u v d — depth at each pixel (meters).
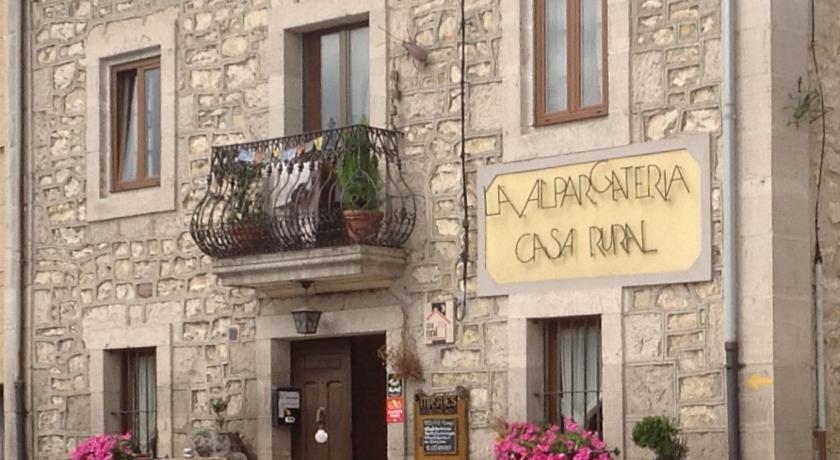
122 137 16.53
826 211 12.59
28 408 16.95
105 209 16.36
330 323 14.62
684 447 12.34
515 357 13.37
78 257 16.62
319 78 15.14
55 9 16.98
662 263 12.62
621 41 12.94
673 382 12.52
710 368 12.34
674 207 12.59
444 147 13.96
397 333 14.13
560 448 12.72
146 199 16.02
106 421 16.30
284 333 14.93
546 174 13.30
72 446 16.55
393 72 14.33
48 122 16.98
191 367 15.62
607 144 12.98
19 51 17.14
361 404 15.08
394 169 14.20
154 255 15.98
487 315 13.60
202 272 15.58
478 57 13.80
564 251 13.15
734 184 12.28
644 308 12.71
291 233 14.17
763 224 12.13
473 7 13.87
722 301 12.29
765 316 12.07
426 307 13.95
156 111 16.27
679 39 12.66
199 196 15.62
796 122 12.33
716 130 12.43
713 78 12.47
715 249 12.37
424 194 14.05
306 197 14.11
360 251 13.73
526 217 13.40
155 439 15.95
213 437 15.00
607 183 12.95
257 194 14.50
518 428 13.03
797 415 12.15
